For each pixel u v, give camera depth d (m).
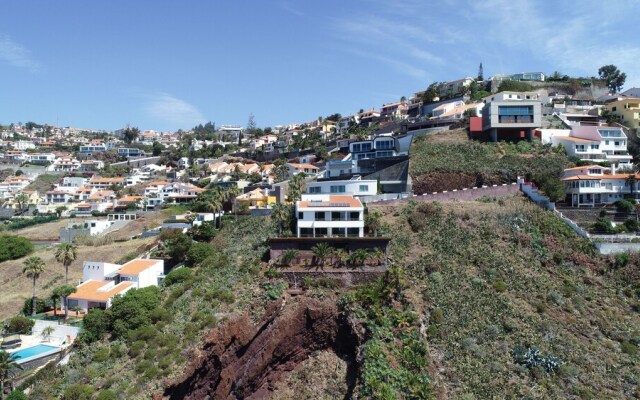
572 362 61.84
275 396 68.12
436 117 162.75
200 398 69.31
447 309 69.06
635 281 76.56
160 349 71.81
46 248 131.75
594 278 77.69
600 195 103.88
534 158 116.75
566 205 102.50
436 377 59.09
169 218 144.75
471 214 90.81
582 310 70.69
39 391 67.00
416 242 84.62
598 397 57.28
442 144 127.38
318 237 80.44
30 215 184.00
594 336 66.56
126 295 81.69
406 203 97.19
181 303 80.25
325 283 76.31
